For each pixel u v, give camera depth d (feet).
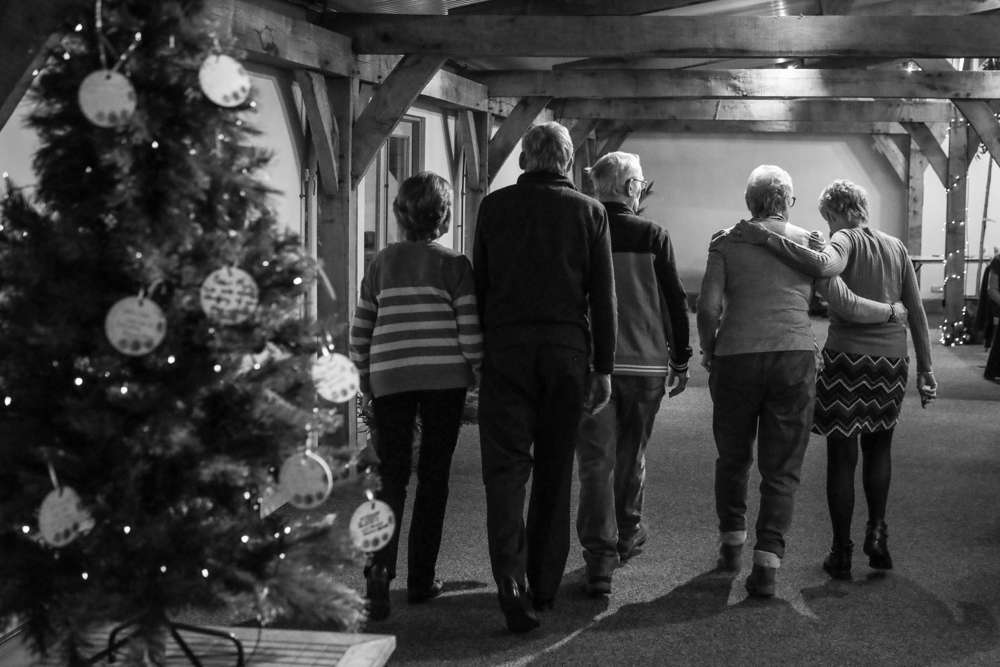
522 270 13.50
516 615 13.33
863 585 15.53
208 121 8.55
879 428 15.57
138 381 8.52
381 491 14.01
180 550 8.52
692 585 15.49
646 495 21.12
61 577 8.56
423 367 13.80
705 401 33.12
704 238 62.90
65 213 8.57
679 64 47.37
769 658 12.83
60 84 8.55
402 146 32.65
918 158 58.95
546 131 13.91
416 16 23.97
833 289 15.02
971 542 17.81
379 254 14.30
